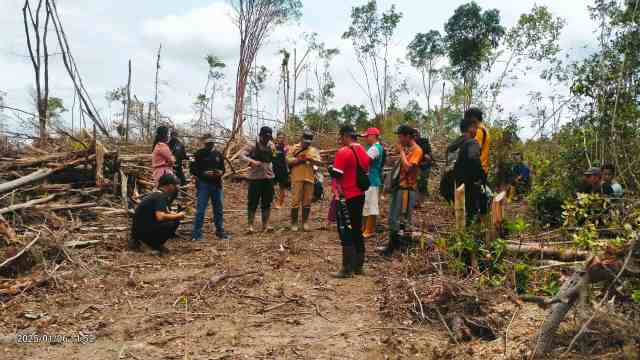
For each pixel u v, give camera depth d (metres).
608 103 8.02
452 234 5.68
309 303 5.14
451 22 22.44
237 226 9.57
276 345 4.19
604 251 3.86
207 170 8.12
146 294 5.43
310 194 8.87
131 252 7.02
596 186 6.42
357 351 4.07
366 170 6.10
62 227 7.64
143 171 11.14
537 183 9.41
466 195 5.80
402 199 6.94
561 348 3.68
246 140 17.59
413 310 4.71
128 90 16.98
